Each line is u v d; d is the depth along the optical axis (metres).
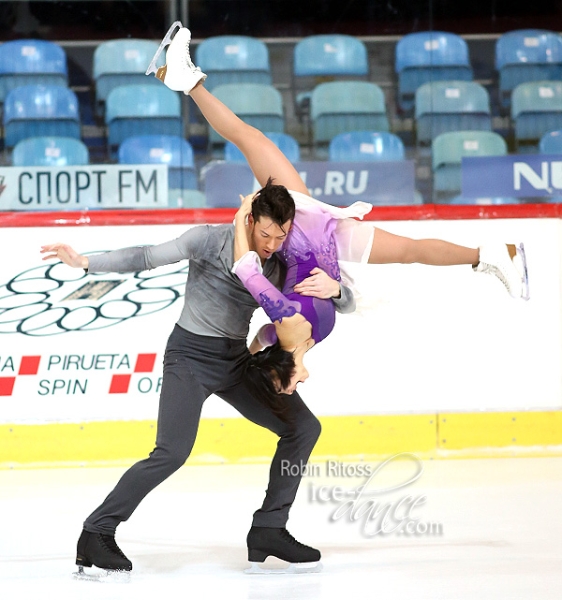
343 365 21.33
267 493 13.04
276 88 23.31
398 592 11.87
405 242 13.25
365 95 23.06
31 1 22.83
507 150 22.72
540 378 21.66
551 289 21.69
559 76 22.95
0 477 20.17
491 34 23.08
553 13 23.08
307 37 23.23
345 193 22.61
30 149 22.39
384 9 23.16
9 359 20.88
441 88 22.91
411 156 22.78
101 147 22.59
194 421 12.66
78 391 21.03
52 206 21.89
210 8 23.25
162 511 17.14
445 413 21.47
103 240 21.25
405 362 21.42
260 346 13.27
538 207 21.75
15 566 13.46
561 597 11.53
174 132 22.58
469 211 21.72
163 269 21.12
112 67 22.89
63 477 20.09
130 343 21.09
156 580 12.69
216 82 23.31
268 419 13.06
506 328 21.59
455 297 21.48
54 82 22.78
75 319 21.00
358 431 21.34
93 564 12.72
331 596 11.77
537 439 21.62
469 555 13.70
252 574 12.93
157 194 22.22
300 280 12.65
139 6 23.05
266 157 13.83
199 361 12.73
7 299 20.89
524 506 16.91
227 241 12.54
